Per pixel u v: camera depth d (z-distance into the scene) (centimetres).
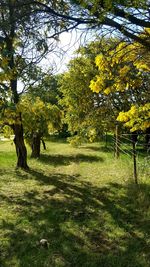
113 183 1420
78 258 698
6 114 1011
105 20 668
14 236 823
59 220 943
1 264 675
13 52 851
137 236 815
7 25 705
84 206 1089
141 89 874
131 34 689
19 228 880
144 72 825
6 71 931
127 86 838
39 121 2372
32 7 707
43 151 3175
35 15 708
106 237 813
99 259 692
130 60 803
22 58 902
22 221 938
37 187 1409
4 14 707
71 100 2631
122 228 870
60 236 820
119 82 815
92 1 600
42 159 2455
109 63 798
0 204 1130
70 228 876
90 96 2428
